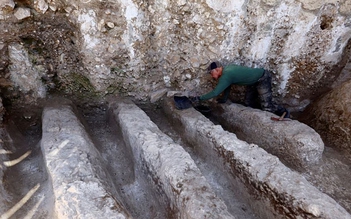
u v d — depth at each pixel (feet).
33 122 8.84
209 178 7.67
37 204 5.89
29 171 6.95
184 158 6.26
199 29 9.18
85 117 9.69
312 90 11.26
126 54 9.20
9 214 5.62
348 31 10.02
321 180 7.77
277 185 5.93
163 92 10.35
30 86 8.76
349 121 8.86
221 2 8.63
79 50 8.82
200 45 9.47
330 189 7.57
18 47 8.18
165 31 9.32
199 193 5.39
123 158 8.20
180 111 9.45
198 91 10.44
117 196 6.19
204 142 8.14
